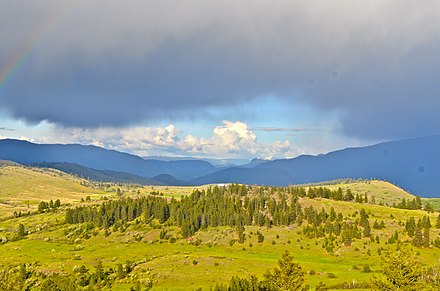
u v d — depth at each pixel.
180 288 139.75
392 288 63.00
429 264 163.75
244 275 155.12
